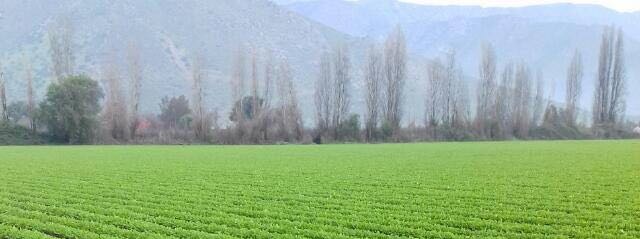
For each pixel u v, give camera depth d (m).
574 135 90.69
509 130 89.88
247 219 18.66
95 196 24.03
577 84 99.12
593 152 49.50
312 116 136.25
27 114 79.62
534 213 19.22
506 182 27.91
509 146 62.28
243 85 86.38
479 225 17.27
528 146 61.84
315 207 21.02
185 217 19.16
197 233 16.27
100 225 17.56
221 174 32.72
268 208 20.72
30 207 21.20
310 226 17.31
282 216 19.08
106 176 31.78
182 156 48.09
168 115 103.38
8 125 73.44
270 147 64.69
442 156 46.62
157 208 21.06
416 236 16.05
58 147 64.00
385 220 18.06
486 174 31.80
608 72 96.94
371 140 82.69
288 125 79.69
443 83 91.00
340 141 81.25
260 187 26.69
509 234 16.05
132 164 39.69
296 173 33.12
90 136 74.00
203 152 54.06
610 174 30.88
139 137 77.88
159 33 183.75
